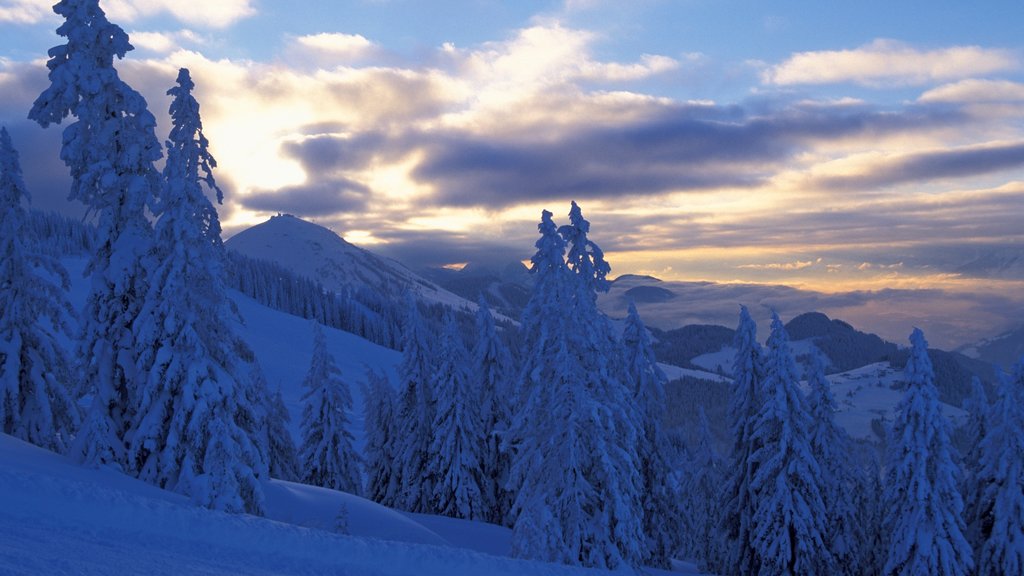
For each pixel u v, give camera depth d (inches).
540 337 1021.2
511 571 722.8
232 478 936.9
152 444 939.3
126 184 1007.6
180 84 1008.9
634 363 1476.4
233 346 1037.2
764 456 1428.4
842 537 1434.5
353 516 1232.8
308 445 1795.0
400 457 1822.1
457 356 1729.8
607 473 996.6
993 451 1376.7
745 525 1476.4
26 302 1085.1
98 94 990.4
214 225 1007.0
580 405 986.7
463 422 1695.4
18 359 1064.2
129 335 990.4
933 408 1296.8
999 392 1375.5
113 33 1000.2
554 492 1004.6
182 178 963.3
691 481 2076.8
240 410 1021.2
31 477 653.9
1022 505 1309.1
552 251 1039.6
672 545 1541.6
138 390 964.0
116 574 484.4
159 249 983.0
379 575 655.8
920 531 1283.2
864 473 1672.0
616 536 979.9
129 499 665.0
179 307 955.3
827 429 1498.5
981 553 1365.7
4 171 1078.4
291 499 1219.2
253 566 602.2
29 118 979.9
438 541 1238.9
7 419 1055.0
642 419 1423.5
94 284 989.2
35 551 495.2
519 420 1043.3
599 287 1238.9
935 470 1304.1
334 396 1813.5
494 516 1739.7
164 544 606.5
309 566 637.3
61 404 1112.8
